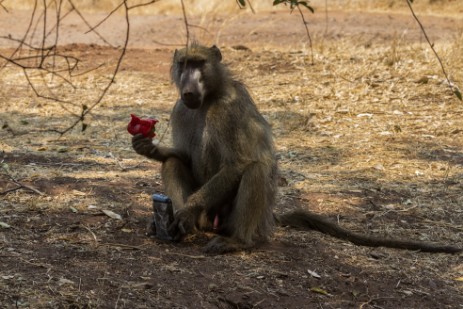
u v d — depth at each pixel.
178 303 7.13
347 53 20.19
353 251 8.83
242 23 28.62
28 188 9.93
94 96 16.97
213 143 8.45
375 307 7.58
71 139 13.41
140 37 26.55
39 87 17.61
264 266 8.15
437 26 28.42
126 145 13.20
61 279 7.25
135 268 7.77
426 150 13.12
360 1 34.75
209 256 8.27
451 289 8.09
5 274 7.27
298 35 25.34
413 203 10.48
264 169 8.38
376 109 15.62
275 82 17.91
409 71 17.84
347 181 11.35
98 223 8.99
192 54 8.36
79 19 30.28
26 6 32.47
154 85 18.19
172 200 8.62
